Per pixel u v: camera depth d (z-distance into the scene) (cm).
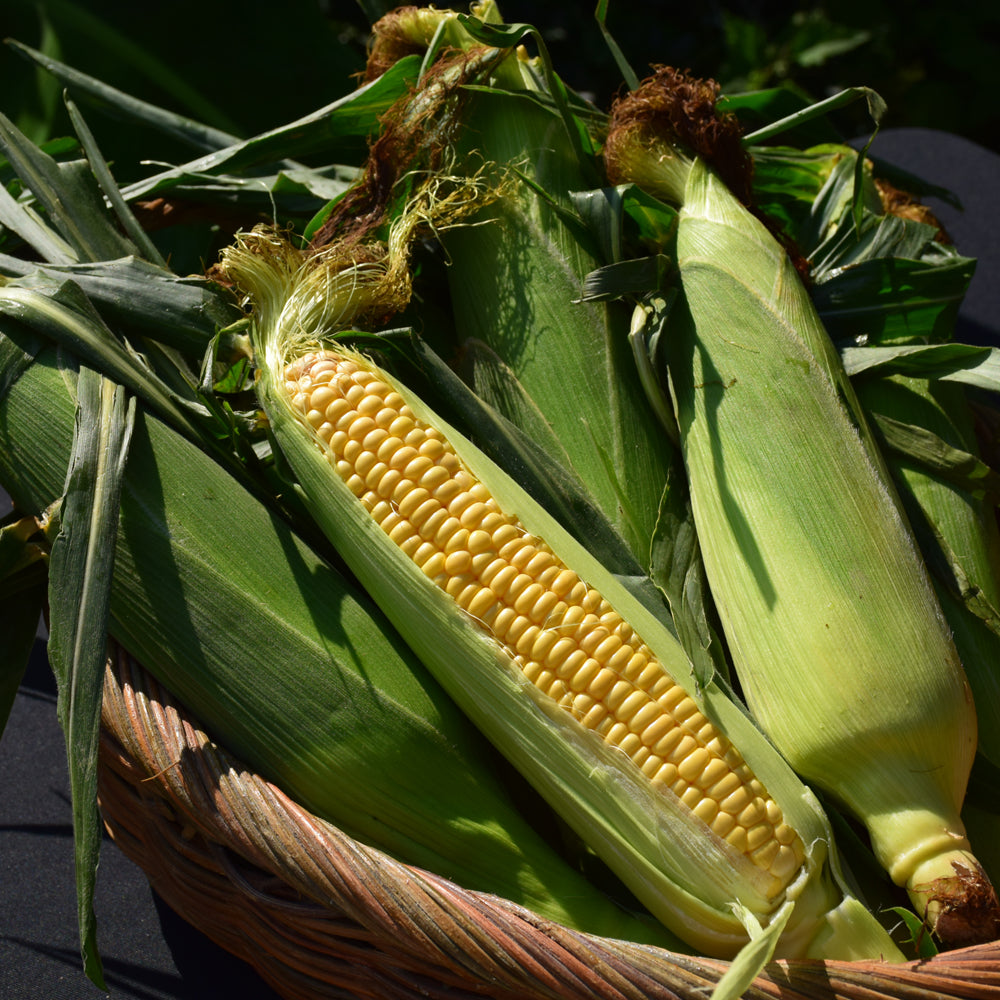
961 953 56
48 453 62
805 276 69
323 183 73
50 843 69
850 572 61
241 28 86
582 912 60
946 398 69
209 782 58
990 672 64
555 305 67
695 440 64
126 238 70
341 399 62
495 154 68
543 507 64
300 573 62
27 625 64
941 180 99
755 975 55
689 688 60
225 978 65
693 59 150
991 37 151
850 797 60
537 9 149
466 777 61
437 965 56
